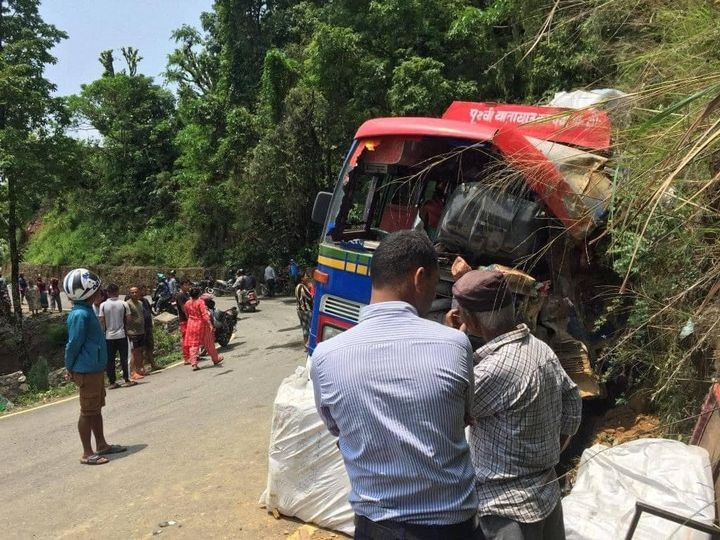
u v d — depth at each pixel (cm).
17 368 2094
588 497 299
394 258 206
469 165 505
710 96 241
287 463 411
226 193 2919
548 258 446
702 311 298
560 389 250
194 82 3562
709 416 320
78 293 598
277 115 2333
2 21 2188
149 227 3534
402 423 185
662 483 290
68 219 3891
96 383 613
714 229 278
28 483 569
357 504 190
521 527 233
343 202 593
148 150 3731
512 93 1239
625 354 419
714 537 257
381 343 194
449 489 184
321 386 199
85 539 431
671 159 229
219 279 2877
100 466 592
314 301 590
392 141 554
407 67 1480
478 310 249
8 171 2012
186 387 972
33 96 2081
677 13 374
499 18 1362
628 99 286
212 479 516
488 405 236
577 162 392
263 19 3209
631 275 407
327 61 1720
